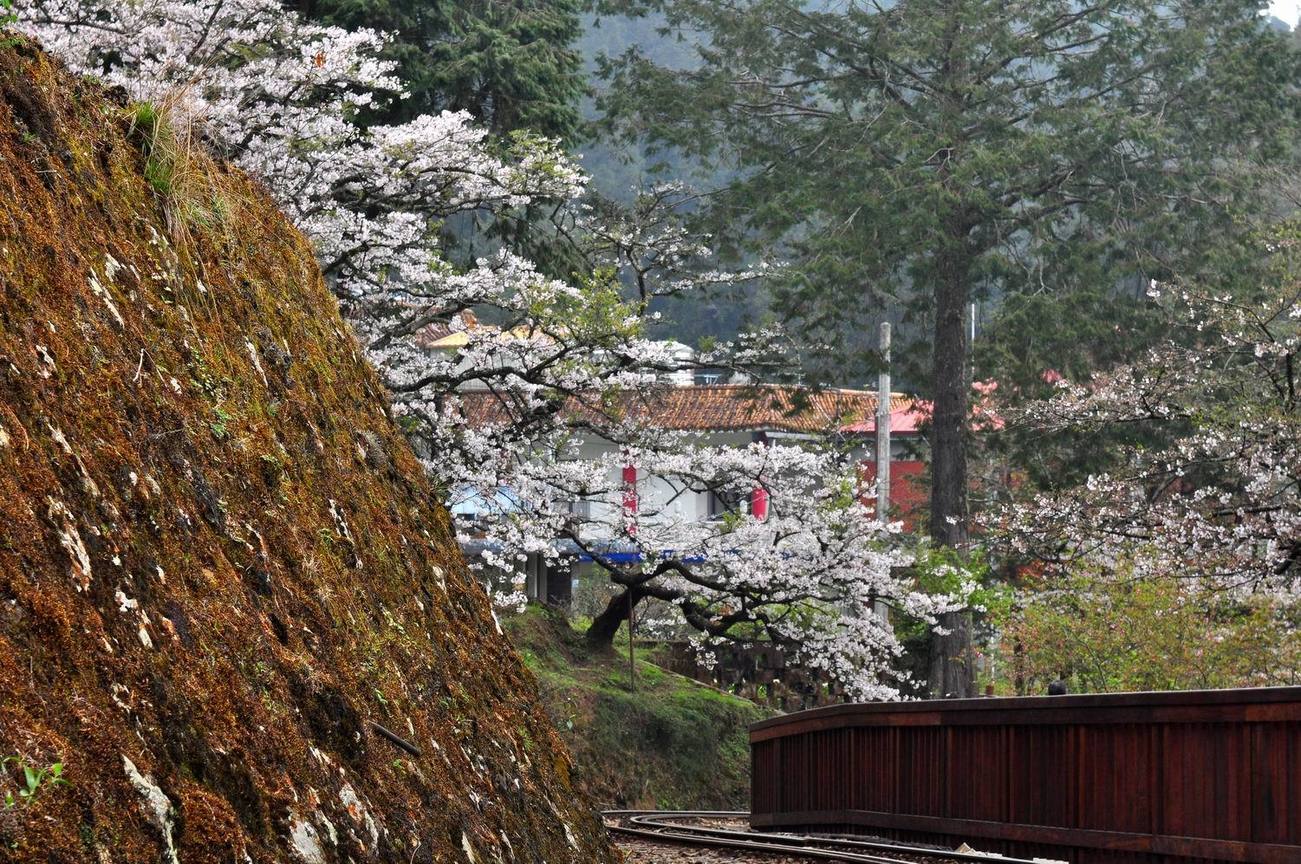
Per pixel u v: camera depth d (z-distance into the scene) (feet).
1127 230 116.67
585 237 93.91
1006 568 113.60
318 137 53.06
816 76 127.85
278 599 15.07
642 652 94.84
